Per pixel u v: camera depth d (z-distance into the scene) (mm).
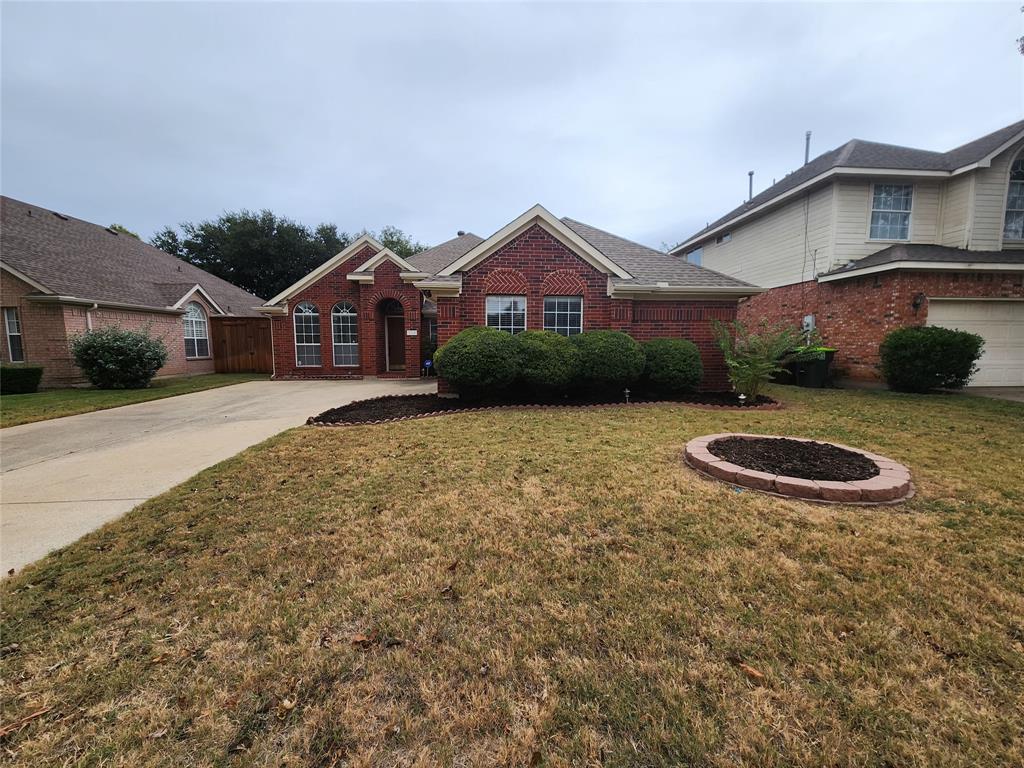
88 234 17359
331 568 2770
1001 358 11016
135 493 4164
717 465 4250
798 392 10320
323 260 32094
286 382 13977
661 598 2416
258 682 1885
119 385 12391
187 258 30938
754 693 1785
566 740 1609
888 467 4242
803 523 3277
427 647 2076
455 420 7125
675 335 9992
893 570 2658
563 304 9664
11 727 1676
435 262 14977
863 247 12320
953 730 1614
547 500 3760
